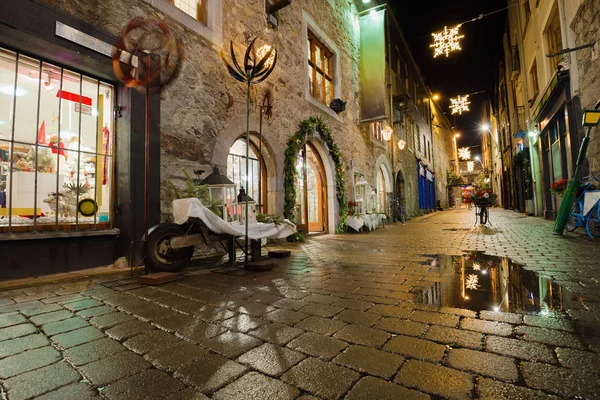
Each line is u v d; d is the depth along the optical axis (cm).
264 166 718
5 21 313
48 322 211
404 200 1656
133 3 442
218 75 567
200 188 435
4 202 344
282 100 743
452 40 874
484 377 134
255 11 674
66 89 397
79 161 404
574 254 427
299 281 320
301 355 158
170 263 368
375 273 354
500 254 461
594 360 146
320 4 963
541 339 170
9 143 351
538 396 119
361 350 162
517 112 1565
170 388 131
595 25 596
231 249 418
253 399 122
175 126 484
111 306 245
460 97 1357
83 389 131
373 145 1302
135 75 431
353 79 1157
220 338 181
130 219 414
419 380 133
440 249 539
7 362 155
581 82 683
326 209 941
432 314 214
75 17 372
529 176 1400
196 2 574
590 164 661
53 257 360
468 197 1027
